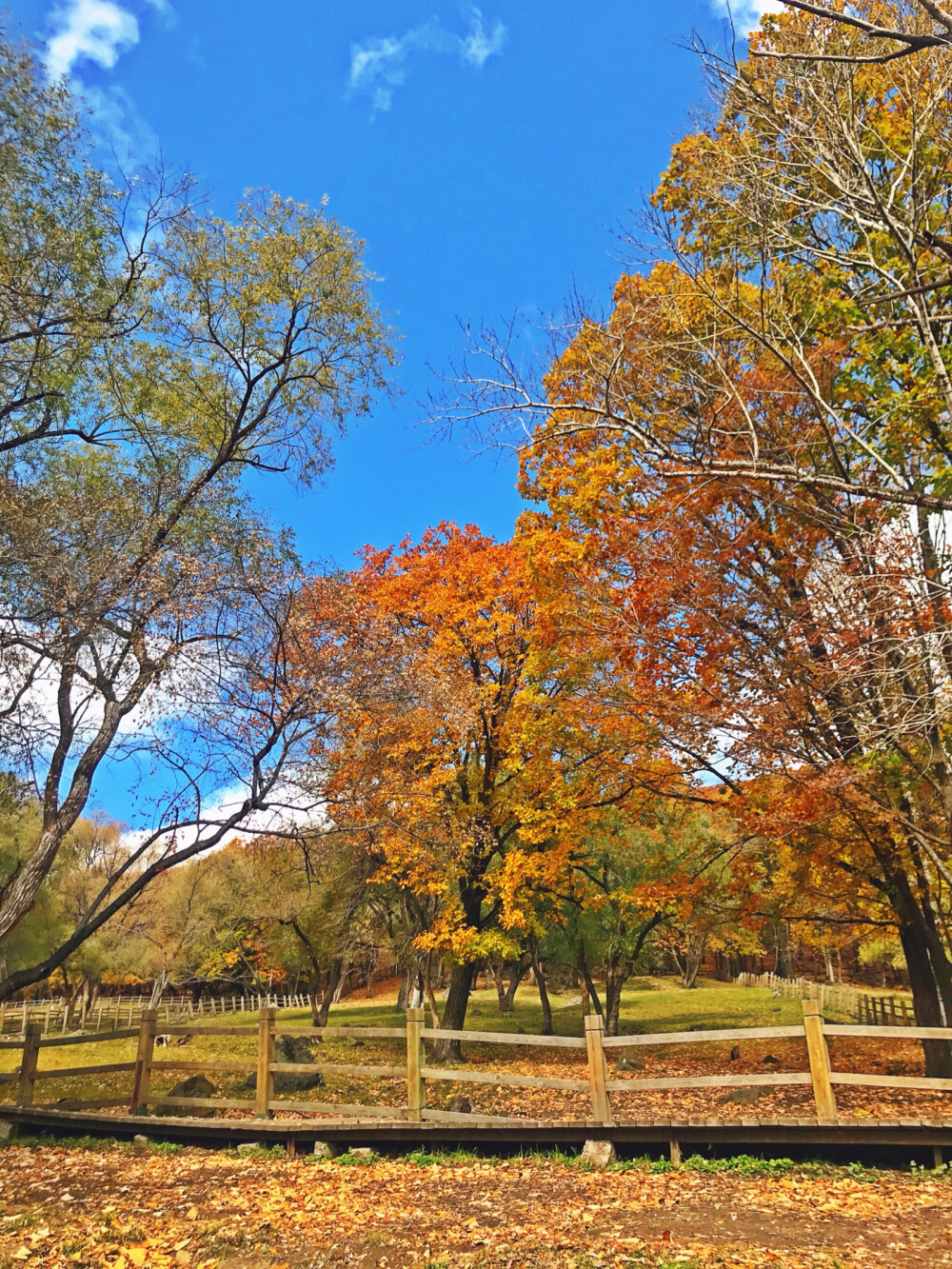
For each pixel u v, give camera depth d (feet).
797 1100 40.27
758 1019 89.15
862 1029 24.91
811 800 35.42
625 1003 127.65
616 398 29.37
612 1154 26.35
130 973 153.17
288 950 115.03
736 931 105.29
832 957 179.52
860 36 27.45
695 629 34.76
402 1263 18.35
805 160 28.99
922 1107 36.50
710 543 34.42
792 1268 17.02
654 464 27.07
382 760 46.39
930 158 29.19
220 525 42.16
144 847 38.14
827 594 29.96
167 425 47.96
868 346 33.76
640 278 36.14
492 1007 130.93
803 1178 23.85
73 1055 75.15
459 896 67.77
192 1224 21.47
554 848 59.11
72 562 37.06
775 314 32.63
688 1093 46.11
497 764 63.57
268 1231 20.84
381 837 51.24
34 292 38.47
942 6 25.59
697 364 32.78
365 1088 51.03
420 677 45.55
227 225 46.70
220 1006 152.15
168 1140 32.86
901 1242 18.43
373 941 94.84
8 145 35.29
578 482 42.75
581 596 41.29
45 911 113.39
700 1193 22.77
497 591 61.46
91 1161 29.32
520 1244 19.07
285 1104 31.37
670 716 35.42
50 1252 19.25
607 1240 19.12
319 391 50.21
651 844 81.87
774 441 31.99
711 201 32.58
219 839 37.63
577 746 53.21
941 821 34.76
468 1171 26.35
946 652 26.40
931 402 30.83
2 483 36.91
